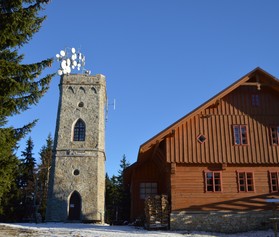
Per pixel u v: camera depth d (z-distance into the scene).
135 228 24.66
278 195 23.89
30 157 57.91
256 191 23.92
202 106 24.78
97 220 40.41
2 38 15.34
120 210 64.31
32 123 16.56
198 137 24.67
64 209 40.59
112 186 68.12
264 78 25.64
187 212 23.27
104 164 44.31
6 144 15.70
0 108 14.89
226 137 24.81
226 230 23.03
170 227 22.97
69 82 45.38
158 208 23.47
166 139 24.50
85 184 41.62
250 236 21.06
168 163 24.03
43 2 15.98
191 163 24.14
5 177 16.20
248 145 24.73
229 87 25.06
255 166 24.44
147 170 29.55
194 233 21.58
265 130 25.20
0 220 47.75
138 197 28.91
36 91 15.70
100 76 46.00
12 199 48.56
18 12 15.24
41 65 15.66
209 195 23.70
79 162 42.41
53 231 20.67
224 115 25.34
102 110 45.56
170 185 24.08
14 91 14.95
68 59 46.25
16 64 15.14
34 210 50.91
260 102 25.94
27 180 55.62
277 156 24.53
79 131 43.97
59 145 43.00
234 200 23.69
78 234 19.50
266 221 23.27
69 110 44.41
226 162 24.16
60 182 41.56
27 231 19.94
